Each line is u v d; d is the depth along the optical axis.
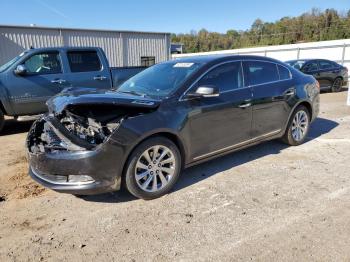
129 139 3.30
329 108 9.63
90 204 3.57
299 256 2.60
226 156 5.05
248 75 4.57
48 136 3.48
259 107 4.61
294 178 4.15
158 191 3.63
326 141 5.82
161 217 3.25
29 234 3.01
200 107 3.89
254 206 3.43
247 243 2.79
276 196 3.65
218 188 3.89
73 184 3.26
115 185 3.35
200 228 3.04
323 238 2.83
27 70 6.89
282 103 4.99
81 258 2.65
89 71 7.55
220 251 2.69
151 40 21.25
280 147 5.46
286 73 5.23
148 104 3.44
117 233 2.99
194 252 2.69
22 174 4.50
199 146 3.97
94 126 3.30
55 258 2.66
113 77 7.85
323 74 13.84
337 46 22.56
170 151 3.66
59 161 3.22
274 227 3.02
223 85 4.23
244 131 4.49
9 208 3.51
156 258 2.62
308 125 5.64
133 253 2.70
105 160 3.21
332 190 3.77
